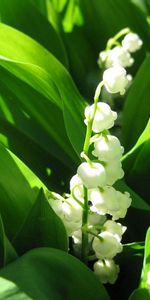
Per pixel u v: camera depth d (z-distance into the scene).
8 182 0.17
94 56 0.29
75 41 0.29
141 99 0.23
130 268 0.18
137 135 0.23
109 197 0.15
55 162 0.22
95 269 0.17
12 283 0.14
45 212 0.16
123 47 0.25
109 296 0.17
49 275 0.15
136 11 0.28
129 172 0.21
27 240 0.17
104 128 0.15
